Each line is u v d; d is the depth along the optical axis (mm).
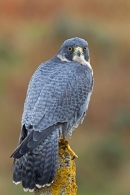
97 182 17781
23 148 8438
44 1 30812
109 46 27266
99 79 24094
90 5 31766
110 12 31469
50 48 26891
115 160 18406
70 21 27656
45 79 9367
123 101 22016
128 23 30375
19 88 22453
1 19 29969
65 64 9906
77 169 17938
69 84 9516
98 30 27938
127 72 25703
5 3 30906
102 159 18375
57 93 9258
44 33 27812
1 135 19844
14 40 27391
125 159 18703
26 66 25156
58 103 9219
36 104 9023
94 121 21031
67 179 8562
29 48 26781
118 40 27797
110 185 17656
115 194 17422
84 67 10039
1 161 18047
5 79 23266
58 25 27359
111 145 18750
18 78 23406
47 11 30609
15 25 29250
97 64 26375
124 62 26719
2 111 21047
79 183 17578
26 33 28219
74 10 31188
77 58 10211
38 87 9219
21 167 8547
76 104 9586
